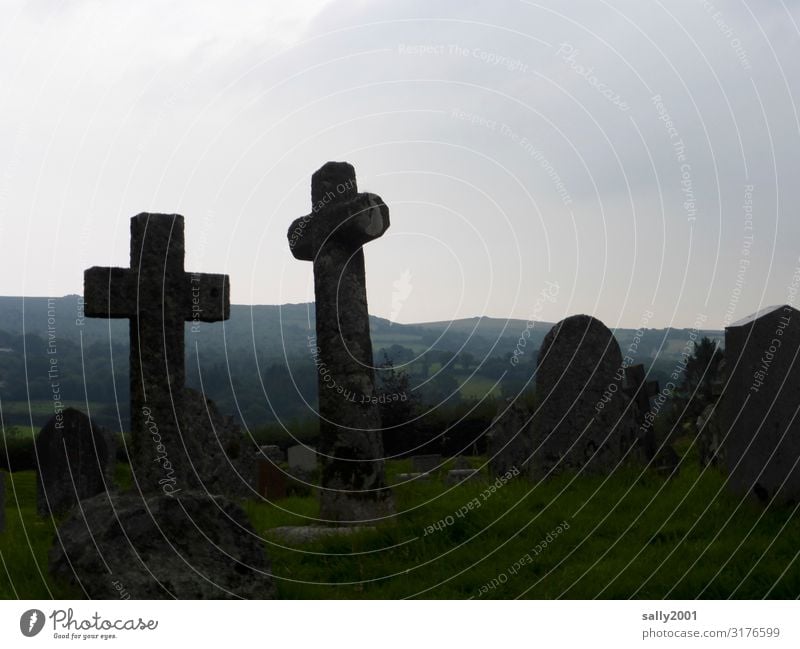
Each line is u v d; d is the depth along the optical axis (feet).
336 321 32.58
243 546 21.90
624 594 22.57
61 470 46.80
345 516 31.35
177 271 29.86
